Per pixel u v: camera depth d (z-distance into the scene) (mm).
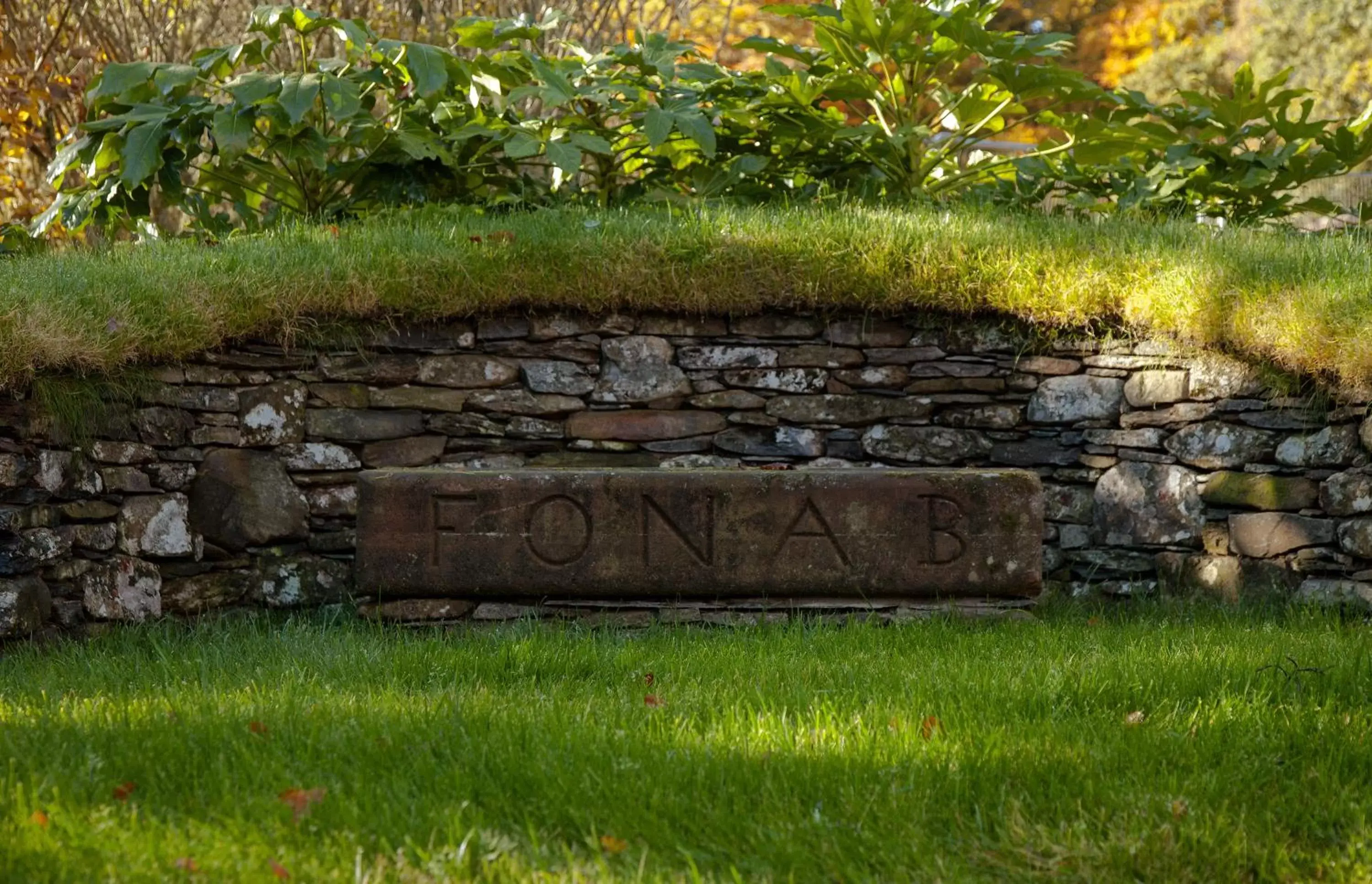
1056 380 5539
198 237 6406
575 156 6336
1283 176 6957
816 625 4594
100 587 4836
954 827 2602
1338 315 4980
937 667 3840
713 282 5504
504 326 5516
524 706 3389
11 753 2836
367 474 4711
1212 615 5051
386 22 8641
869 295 5535
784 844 2463
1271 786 2803
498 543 4695
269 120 7496
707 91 6969
